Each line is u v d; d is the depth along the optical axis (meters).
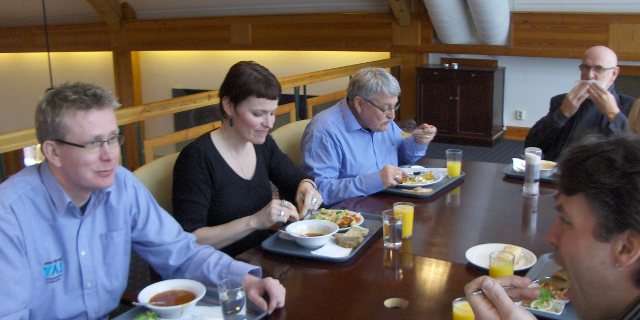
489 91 5.89
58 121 1.36
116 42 8.34
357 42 6.82
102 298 1.57
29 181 1.43
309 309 1.42
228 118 2.04
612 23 5.60
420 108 6.28
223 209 2.03
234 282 1.40
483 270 1.62
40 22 8.83
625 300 0.85
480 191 2.39
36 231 1.42
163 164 2.16
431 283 1.55
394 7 6.33
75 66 8.90
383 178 2.30
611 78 3.11
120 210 1.58
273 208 1.83
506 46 6.08
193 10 7.71
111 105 1.42
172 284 1.49
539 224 1.99
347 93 2.61
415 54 6.53
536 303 1.38
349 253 1.72
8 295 1.35
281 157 2.34
